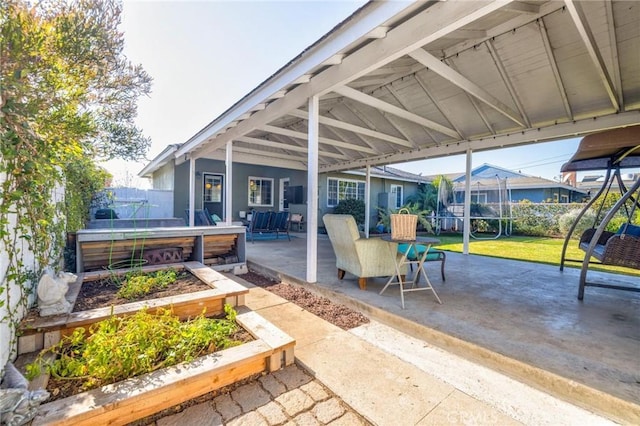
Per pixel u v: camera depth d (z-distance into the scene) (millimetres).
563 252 4676
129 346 1736
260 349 1931
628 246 2936
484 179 14086
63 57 2336
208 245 4680
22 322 1964
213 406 1612
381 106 4129
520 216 11375
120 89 3174
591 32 2932
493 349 2047
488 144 5770
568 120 4727
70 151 2322
